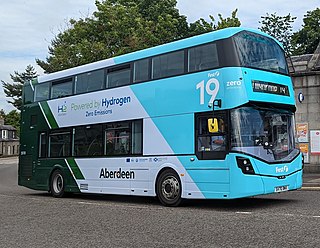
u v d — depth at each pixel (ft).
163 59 42.98
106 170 48.14
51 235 28.60
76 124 52.90
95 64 51.42
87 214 37.81
